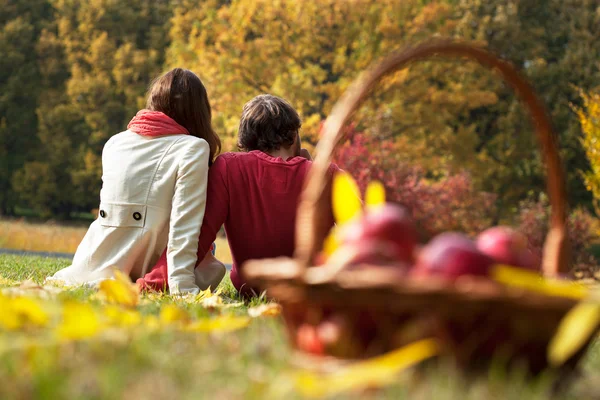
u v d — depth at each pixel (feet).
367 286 3.75
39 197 86.07
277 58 57.06
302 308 4.13
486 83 61.36
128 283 6.82
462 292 3.67
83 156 84.89
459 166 57.41
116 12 88.22
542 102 5.57
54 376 3.35
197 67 56.70
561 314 3.81
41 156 88.69
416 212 51.98
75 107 85.20
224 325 5.26
